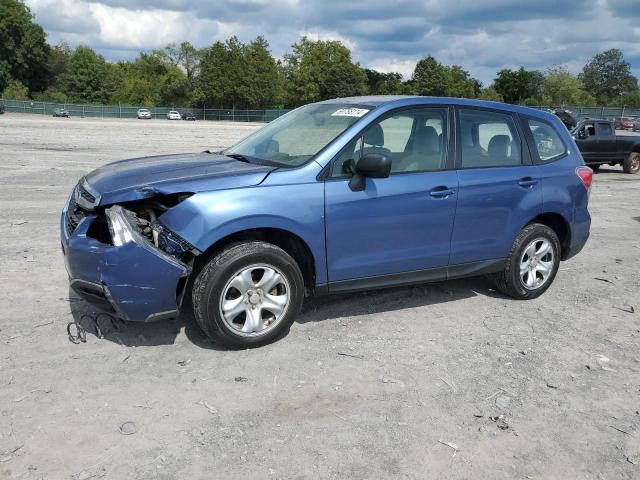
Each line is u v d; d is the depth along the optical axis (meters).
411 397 3.78
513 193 5.35
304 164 4.43
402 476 3.01
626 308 5.66
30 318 4.73
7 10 94.44
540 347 4.64
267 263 4.24
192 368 4.02
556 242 5.75
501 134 5.47
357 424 3.45
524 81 114.56
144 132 36.72
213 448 3.17
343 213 4.48
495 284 5.74
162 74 112.81
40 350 4.19
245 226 4.12
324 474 2.99
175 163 4.73
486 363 4.31
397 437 3.34
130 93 103.56
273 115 84.25
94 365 4.01
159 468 2.99
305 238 4.36
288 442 3.25
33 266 6.09
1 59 96.69
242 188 4.16
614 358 4.51
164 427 3.33
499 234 5.36
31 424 3.30
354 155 4.60
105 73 103.75
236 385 3.82
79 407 3.49
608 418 3.65
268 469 3.02
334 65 92.31
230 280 4.12
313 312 5.14
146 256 3.87
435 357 4.37
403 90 112.94
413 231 4.84
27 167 14.24
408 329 4.87
